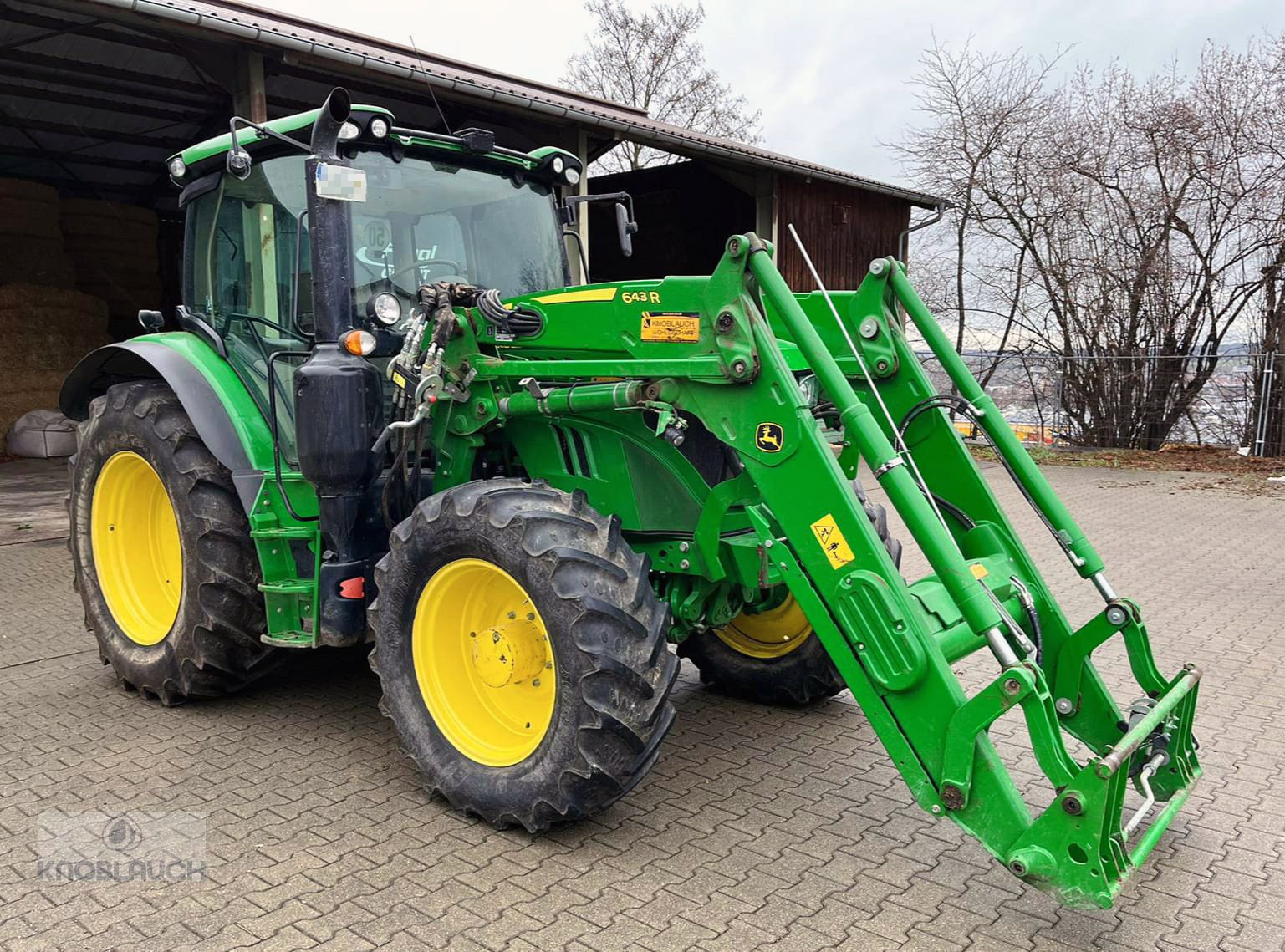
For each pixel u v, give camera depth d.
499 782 2.94
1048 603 3.14
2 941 2.41
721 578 3.20
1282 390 13.27
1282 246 13.45
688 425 3.30
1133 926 2.51
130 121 12.58
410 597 3.16
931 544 2.52
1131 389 14.57
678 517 3.30
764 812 3.15
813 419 2.75
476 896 2.62
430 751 3.13
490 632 3.06
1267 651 4.87
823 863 2.81
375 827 3.01
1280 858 2.87
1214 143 14.05
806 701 4.08
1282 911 2.58
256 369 3.85
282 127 3.57
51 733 3.78
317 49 6.96
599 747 2.74
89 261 12.95
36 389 11.62
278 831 2.98
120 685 4.35
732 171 12.05
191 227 4.20
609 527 2.94
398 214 3.74
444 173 3.89
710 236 13.52
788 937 2.43
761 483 2.77
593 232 14.67
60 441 11.34
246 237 3.88
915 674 2.51
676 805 3.20
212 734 3.78
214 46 7.32
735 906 2.58
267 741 3.72
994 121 15.65
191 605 3.80
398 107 11.09
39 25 9.16
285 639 3.53
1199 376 14.25
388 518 3.43
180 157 4.04
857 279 14.00
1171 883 2.72
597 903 2.59
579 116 8.92
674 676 2.85
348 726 3.87
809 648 3.96
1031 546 7.61
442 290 3.33
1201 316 14.38
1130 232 14.76
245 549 3.82
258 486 3.64
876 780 3.40
